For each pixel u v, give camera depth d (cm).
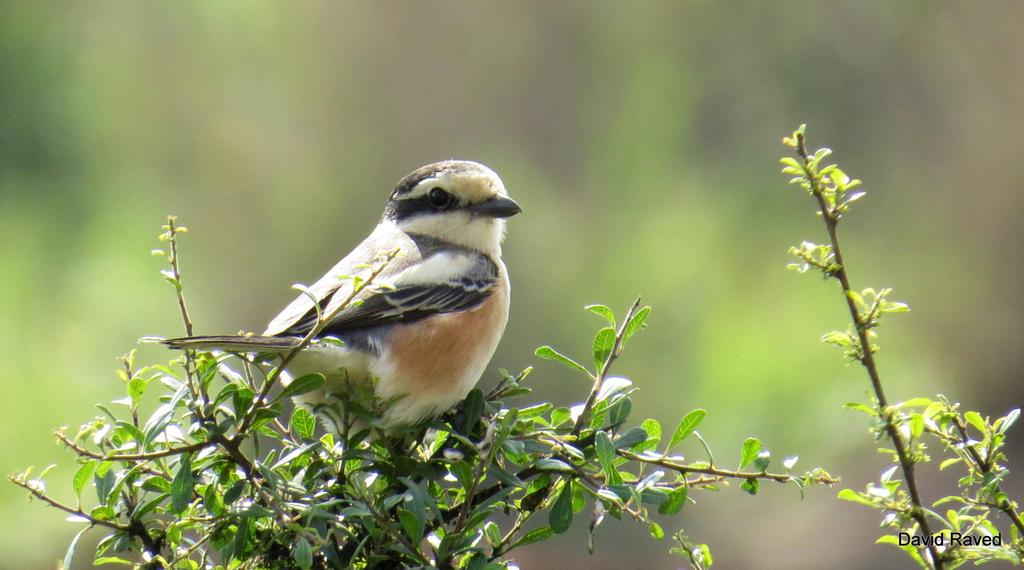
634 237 1731
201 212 1720
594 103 1856
